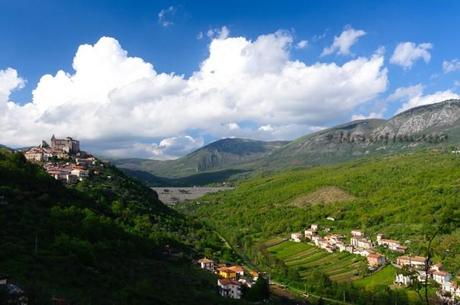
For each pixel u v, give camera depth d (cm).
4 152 18025
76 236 12400
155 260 14525
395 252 18550
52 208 13812
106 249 12656
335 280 17038
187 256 16750
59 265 9775
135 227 17212
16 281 8138
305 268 19175
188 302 10550
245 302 12469
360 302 14225
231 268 16662
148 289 10256
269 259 19525
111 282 10006
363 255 19288
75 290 8800
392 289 14212
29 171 17050
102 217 14750
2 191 13650
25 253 9862
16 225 11556
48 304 7469
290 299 14688
